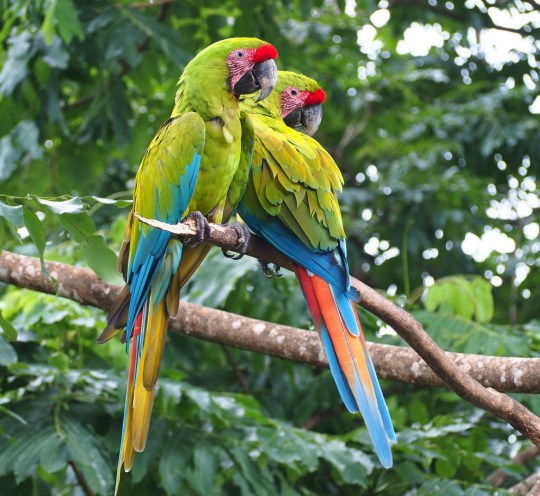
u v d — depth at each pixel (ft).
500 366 19.57
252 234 20.47
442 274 38.19
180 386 23.40
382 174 39.47
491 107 39.60
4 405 23.24
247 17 32.14
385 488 26.45
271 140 20.39
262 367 27.78
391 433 17.19
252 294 26.96
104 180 36.68
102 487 22.02
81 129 32.09
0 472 21.86
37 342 25.05
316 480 27.63
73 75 31.78
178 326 22.26
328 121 39.86
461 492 24.17
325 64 38.65
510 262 38.34
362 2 34.37
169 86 33.73
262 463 23.93
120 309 19.98
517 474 24.82
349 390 17.57
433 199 38.17
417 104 41.98
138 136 34.30
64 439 22.45
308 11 32.86
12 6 30.81
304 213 19.69
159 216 19.83
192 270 19.88
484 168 40.40
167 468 23.15
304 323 27.04
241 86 20.47
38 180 34.09
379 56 43.21
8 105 31.91
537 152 39.37
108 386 23.31
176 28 33.86
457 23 41.88
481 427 26.08
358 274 38.24
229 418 24.20
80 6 30.86
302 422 29.04
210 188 20.02
